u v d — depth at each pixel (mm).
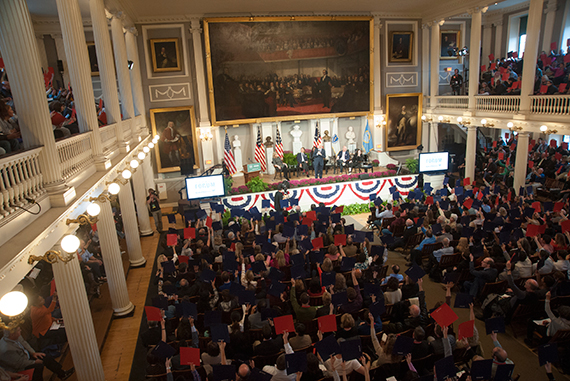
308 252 9836
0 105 5691
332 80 20938
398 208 13531
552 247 9312
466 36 23094
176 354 6465
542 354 5340
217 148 20797
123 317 9688
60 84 18031
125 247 14625
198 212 12883
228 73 19672
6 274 3707
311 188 17906
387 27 21500
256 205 17266
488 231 10758
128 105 14422
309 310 7078
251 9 18984
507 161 18438
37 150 5234
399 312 7168
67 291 6285
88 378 6691
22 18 5055
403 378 5371
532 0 14141
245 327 7055
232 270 8719
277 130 20562
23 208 4609
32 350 6496
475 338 6121
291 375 5434
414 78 22438
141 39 18953
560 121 13352
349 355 5305
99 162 8406
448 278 6770
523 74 14766
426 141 23109
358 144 23344
